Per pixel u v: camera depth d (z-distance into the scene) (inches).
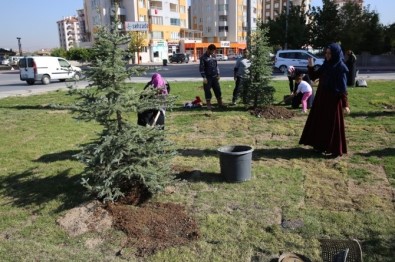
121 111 166.4
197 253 140.3
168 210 171.2
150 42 2817.4
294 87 429.1
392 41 1348.4
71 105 167.0
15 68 2063.2
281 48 1547.7
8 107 519.5
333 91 237.9
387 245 140.6
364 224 156.4
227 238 149.6
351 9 1365.7
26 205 186.7
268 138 303.6
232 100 464.8
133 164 172.2
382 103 450.3
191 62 2571.4
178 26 3171.8
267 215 167.8
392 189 191.6
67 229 159.0
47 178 224.2
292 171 221.9
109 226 158.9
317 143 250.4
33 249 145.3
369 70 1164.5
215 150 271.9
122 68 168.7
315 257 135.9
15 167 247.0
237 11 3634.4
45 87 861.2
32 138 329.7
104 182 169.3
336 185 199.0
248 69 400.8
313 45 1454.2
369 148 263.7
